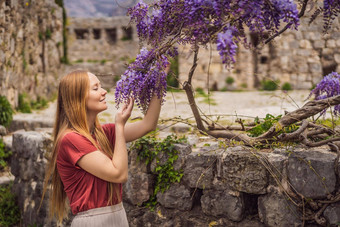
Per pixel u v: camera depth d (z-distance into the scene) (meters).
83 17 16.33
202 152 3.08
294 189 2.72
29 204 4.59
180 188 3.15
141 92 2.28
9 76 9.20
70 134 2.10
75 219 2.13
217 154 2.99
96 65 15.05
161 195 3.22
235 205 2.94
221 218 3.04
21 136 4.72
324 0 2.12
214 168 3.01
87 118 2.22
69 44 15.08
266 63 15.06
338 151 2.64
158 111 2.39
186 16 1.93
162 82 2.28
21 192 4.79
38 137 4.49
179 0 2.08
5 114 7.98
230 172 2.92
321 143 2.77
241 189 2.89
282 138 2.82
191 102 3.01
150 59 2.29
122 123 2.20
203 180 3.04
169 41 2.21
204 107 9.32
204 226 3.09
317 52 14.95
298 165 2.71
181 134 3.98
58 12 12.56
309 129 3.08
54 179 2.28
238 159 2.89
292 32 14.91
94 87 2.20
